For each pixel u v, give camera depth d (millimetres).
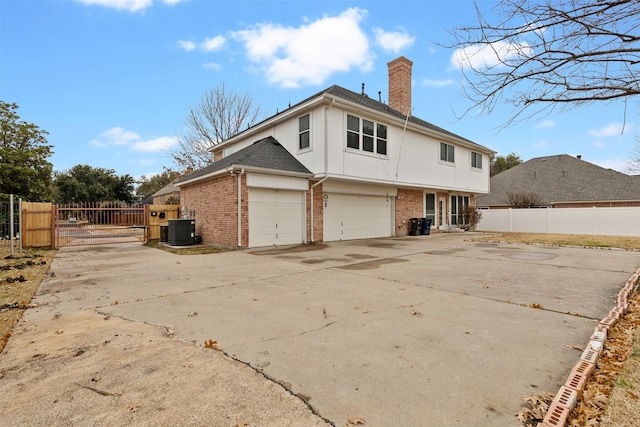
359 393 2430
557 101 3541
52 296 5352
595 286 5930
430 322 4012
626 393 2418
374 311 4469
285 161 12805
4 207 12031
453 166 18969
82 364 2934
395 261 8859
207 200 13383
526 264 8367
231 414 2178
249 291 5621
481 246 12398
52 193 23188
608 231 17969
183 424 2076
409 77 18203
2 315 4348
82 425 2086
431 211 19344
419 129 16094
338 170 12453
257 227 11758
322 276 6883
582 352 3135
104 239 17156
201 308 4648
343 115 12688
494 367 2836
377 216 16109
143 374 2736
